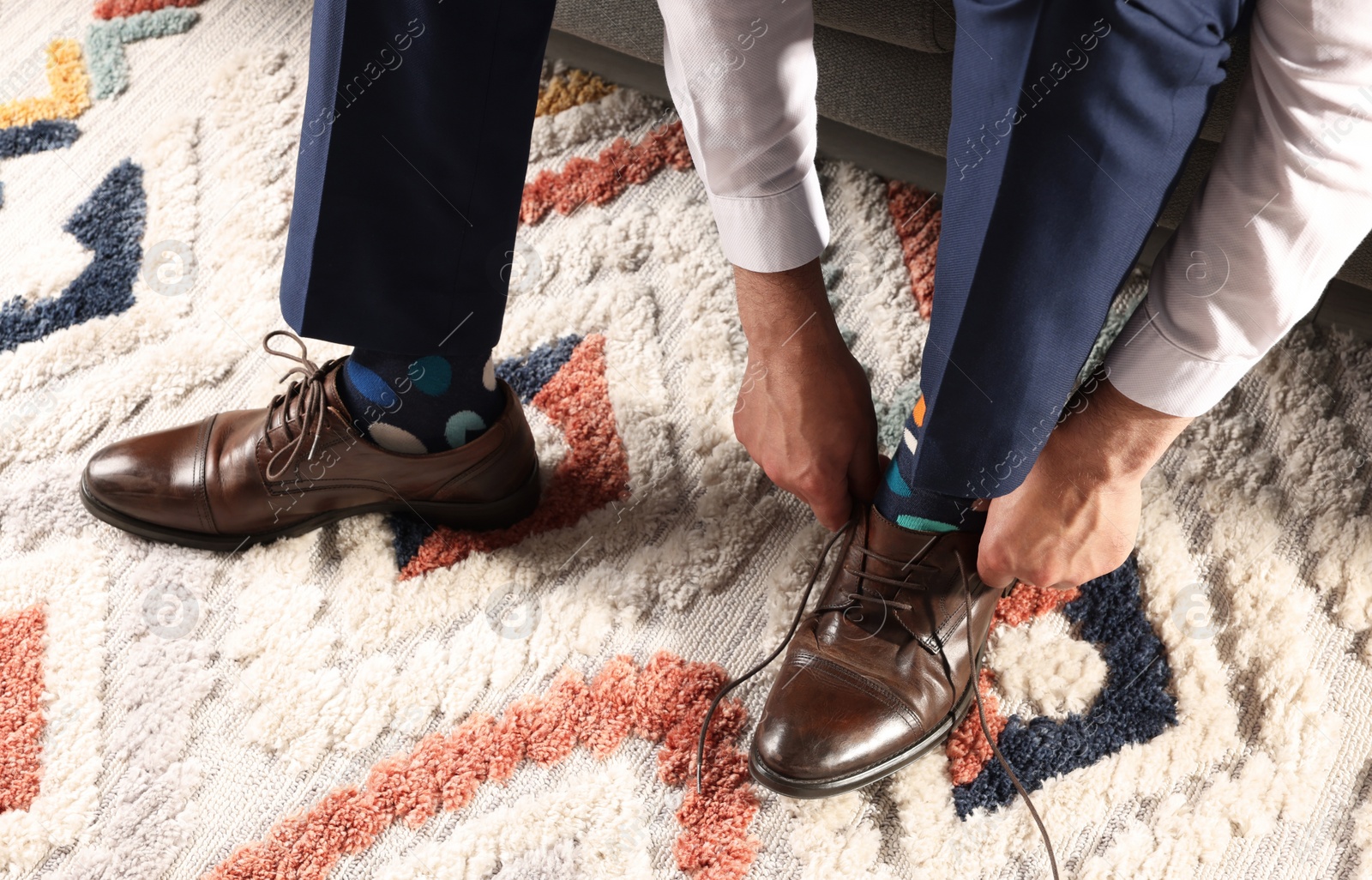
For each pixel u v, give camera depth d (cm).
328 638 80
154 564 84
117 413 93
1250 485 85
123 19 118
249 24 117
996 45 48
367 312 67
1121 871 69
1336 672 77
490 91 61
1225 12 46
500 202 66
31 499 87
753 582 83
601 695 78
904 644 72
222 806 74
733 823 72
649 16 94
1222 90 71
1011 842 71
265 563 84
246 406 93
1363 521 82
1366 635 78
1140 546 83
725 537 85
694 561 84
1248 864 70
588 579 83
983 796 73
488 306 70
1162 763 74
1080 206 50
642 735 76
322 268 64
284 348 96
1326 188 48
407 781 74
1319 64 45
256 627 81
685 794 74
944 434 60
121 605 83
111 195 105
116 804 74
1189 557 82
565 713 77
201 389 94
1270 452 87
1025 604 81
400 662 80
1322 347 91
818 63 91
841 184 104
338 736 77
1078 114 48
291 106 110
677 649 80
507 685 79
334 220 62
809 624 75
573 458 90
